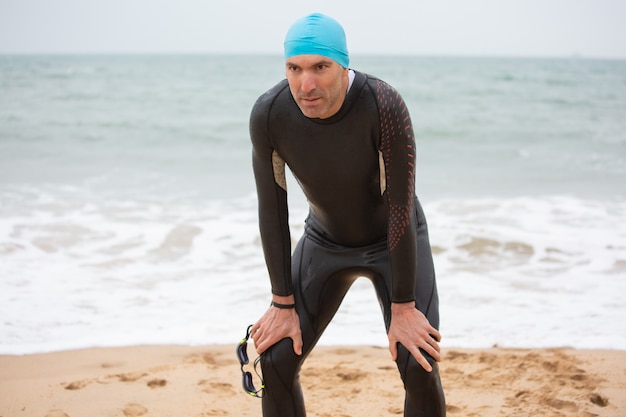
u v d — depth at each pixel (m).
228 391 4.23
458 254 7.33
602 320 5.45
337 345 5.07
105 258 7.16
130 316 5.61
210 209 9.35
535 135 17.86
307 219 3.20
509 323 5.40
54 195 10.23
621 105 25.39
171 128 18.22
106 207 9.40
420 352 2.67
